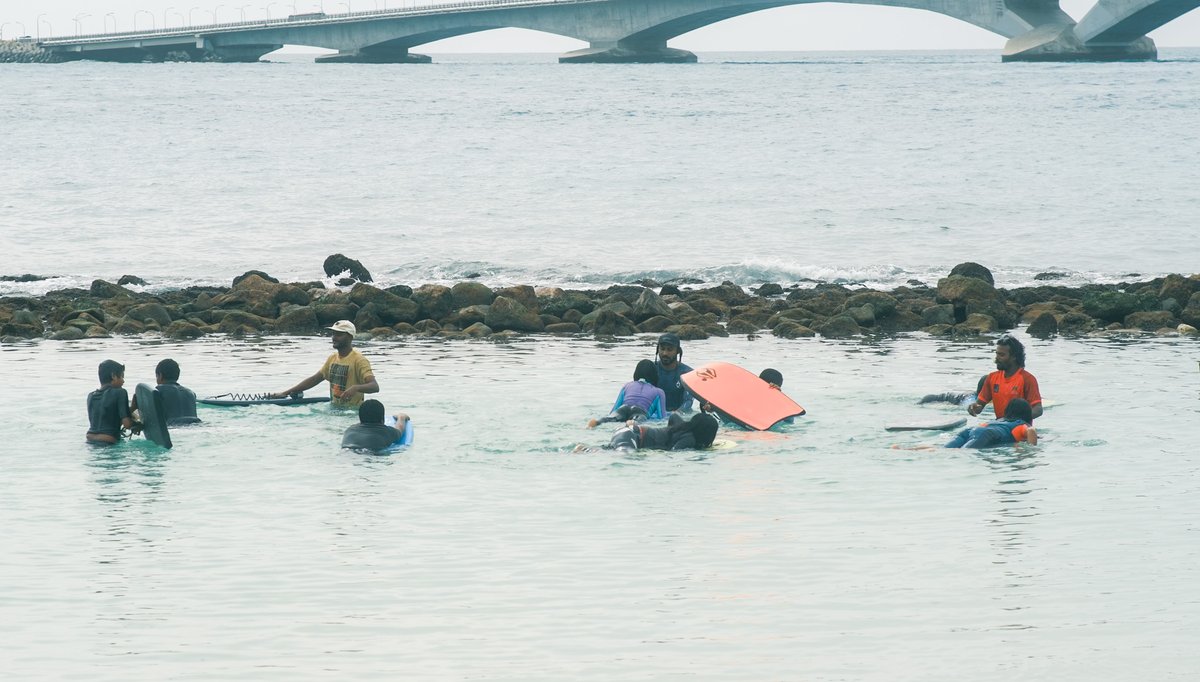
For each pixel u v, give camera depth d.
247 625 14.26
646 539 17.64
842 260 58.81
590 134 122.56
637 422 24.45
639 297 42.28
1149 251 60.09
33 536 17.69
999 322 41.88
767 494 20.14
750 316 41.88
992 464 22.09
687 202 76.81
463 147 109.75
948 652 13.49
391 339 38.84
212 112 158.38
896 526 18.25
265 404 27.61
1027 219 69.62
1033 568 16.30
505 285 52.56
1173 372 31.81
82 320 39.84
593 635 13.98
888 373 32.16
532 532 17.97
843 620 14.43
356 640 13.82
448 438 24.23
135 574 16.05
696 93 196.88
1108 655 13.41
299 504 19.48
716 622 14.37
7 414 26.27
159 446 23.41
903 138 116.62
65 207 74.50
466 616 14.55
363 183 85.44
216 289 47.78
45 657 13.32
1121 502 19.48
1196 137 113.94
